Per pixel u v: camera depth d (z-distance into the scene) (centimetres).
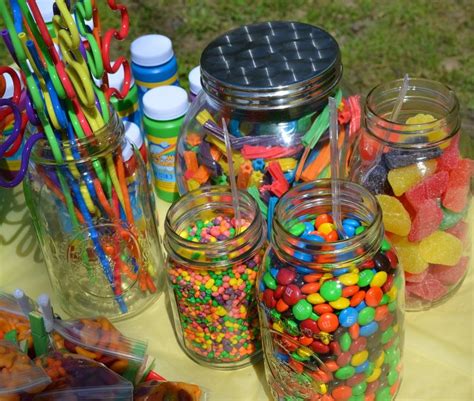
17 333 81
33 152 85
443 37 246
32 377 73
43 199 90
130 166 92
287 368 77
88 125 84
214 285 81
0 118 86
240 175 90
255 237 80
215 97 88
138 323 96
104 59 84
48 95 80
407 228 84
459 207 85
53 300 101
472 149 91
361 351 74
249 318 84
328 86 87
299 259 71
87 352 80
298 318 72
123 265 94
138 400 80
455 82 230
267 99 84
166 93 111
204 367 90
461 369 85
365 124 87
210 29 261
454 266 90
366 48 245
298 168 90
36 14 74
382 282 72
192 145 95
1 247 108
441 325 91
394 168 83
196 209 87
